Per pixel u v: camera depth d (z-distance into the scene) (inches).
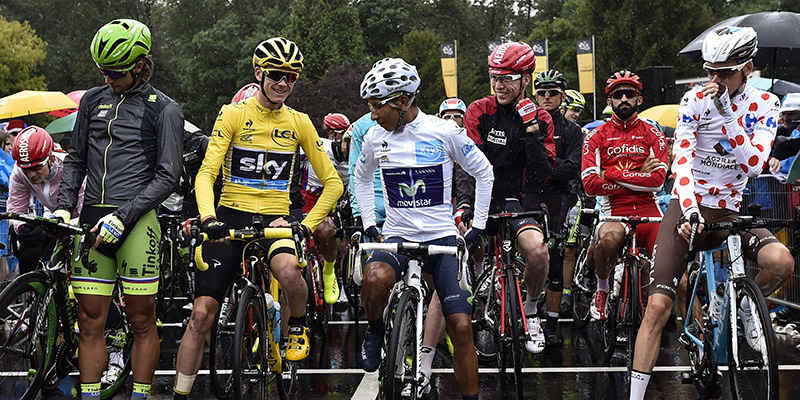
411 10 3474.4
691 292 243.0
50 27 3344.0
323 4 2874.0
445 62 2106.3
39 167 266.4
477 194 205.9
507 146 263.6
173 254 334.0
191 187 321.4
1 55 2417.6
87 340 207.9
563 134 334.0
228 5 3420.3
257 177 220.4
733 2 2630.4
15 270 343.6
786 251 202.2
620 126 298.7
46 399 248.4
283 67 212.5
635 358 203.9
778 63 561.9
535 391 253.9
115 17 3299.7
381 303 199.8
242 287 210.7
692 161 212.1
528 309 282.8
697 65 2063.2
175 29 3422.7
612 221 281.0
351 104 2393.0
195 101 3139.8
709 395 229.8
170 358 311.3
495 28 3700.8
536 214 245.6
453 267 200.1
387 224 210.2
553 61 2628.0
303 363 299.0
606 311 287.9
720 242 216.2
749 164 207.9
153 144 208.2
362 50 2920.8
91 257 204.7
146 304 207.9
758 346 194.5
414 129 199.8
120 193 204.1
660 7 2085.4
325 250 354.3
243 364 201.2
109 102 209.5
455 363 200.1
